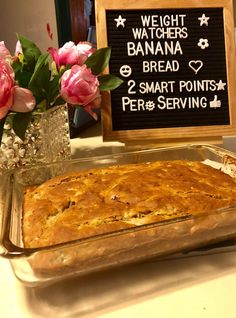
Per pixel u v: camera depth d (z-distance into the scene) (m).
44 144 0.73
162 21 0.78
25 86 0.67
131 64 0.78
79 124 1.07
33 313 0.41
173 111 0.79
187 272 0.46
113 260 0.43
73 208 0.49
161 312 0.40
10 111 0.63
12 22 1.55
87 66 0.72
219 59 0.79
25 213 0.51
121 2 0.77
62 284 0.45
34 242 0.45
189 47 0.79
